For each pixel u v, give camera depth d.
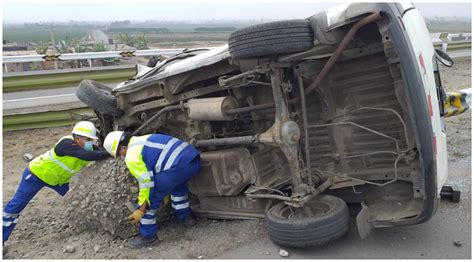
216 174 4.36
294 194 3.76
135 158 4.13
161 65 5.40
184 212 4.60
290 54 3.61
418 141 3.31
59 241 4.57
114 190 4.50
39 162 4.82
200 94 4.48
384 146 3.86
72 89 11.05
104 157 4.85
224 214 4.57
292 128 3.66
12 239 4.72
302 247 3.60
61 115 8.49
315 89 3.93
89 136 4.87
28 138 8.24
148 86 4.88
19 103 9.46
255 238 4.07
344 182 4.04
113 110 5.49
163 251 4.07
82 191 4.69
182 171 4.22
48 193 6.13
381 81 3.73
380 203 3.99
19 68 12.81
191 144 4.54
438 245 3.70
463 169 5.55
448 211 4.34
